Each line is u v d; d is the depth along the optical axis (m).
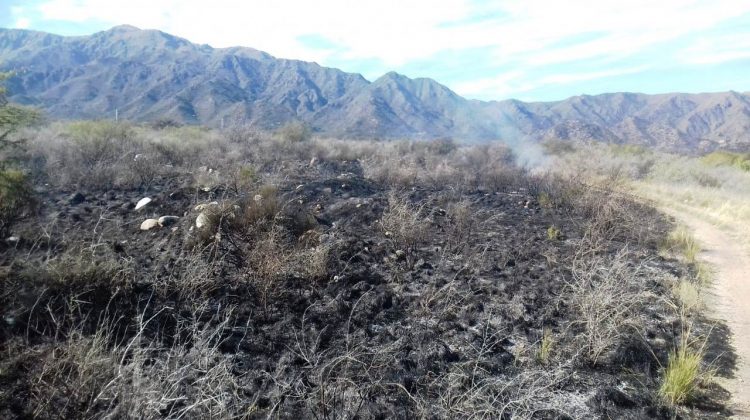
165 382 3.50
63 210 8.99
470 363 4.70
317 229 8.26
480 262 7.72
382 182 15.84
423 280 6.90
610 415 4.10
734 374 4.95
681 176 24.27
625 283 6.62
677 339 5.61
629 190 16.86
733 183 23.11
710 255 9.73
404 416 3.84
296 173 15.96
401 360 4.68
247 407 3.78
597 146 34.44
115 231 7.47
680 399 4.39
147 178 12.80
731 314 6.58
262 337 4.89
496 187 17.00
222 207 7.51
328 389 4.04
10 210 6.88
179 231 7.44
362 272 6.86
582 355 5.06
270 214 7.86
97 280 4.91
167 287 5.36
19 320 4.32
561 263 8.15
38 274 4.79
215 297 5.57
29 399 3.41
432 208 11.78
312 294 6.00
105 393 3.33
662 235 10.96
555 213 12.72
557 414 4.02
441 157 24.70
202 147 19.58
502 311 6.00
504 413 3.95
